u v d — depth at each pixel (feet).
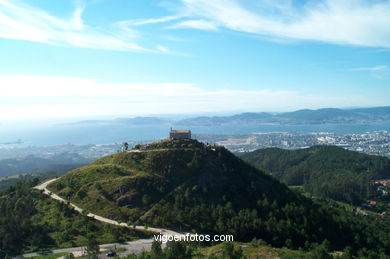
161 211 458.50
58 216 445.37
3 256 365.81
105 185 515.50
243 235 419.74
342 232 489.26
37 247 379.14
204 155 583.17
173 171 544.21
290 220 459.32
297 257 337.31
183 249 310.04
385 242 491.72
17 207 442.50
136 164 572.92
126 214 456.04
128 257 318.04
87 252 333.21
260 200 503.61
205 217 451.12
